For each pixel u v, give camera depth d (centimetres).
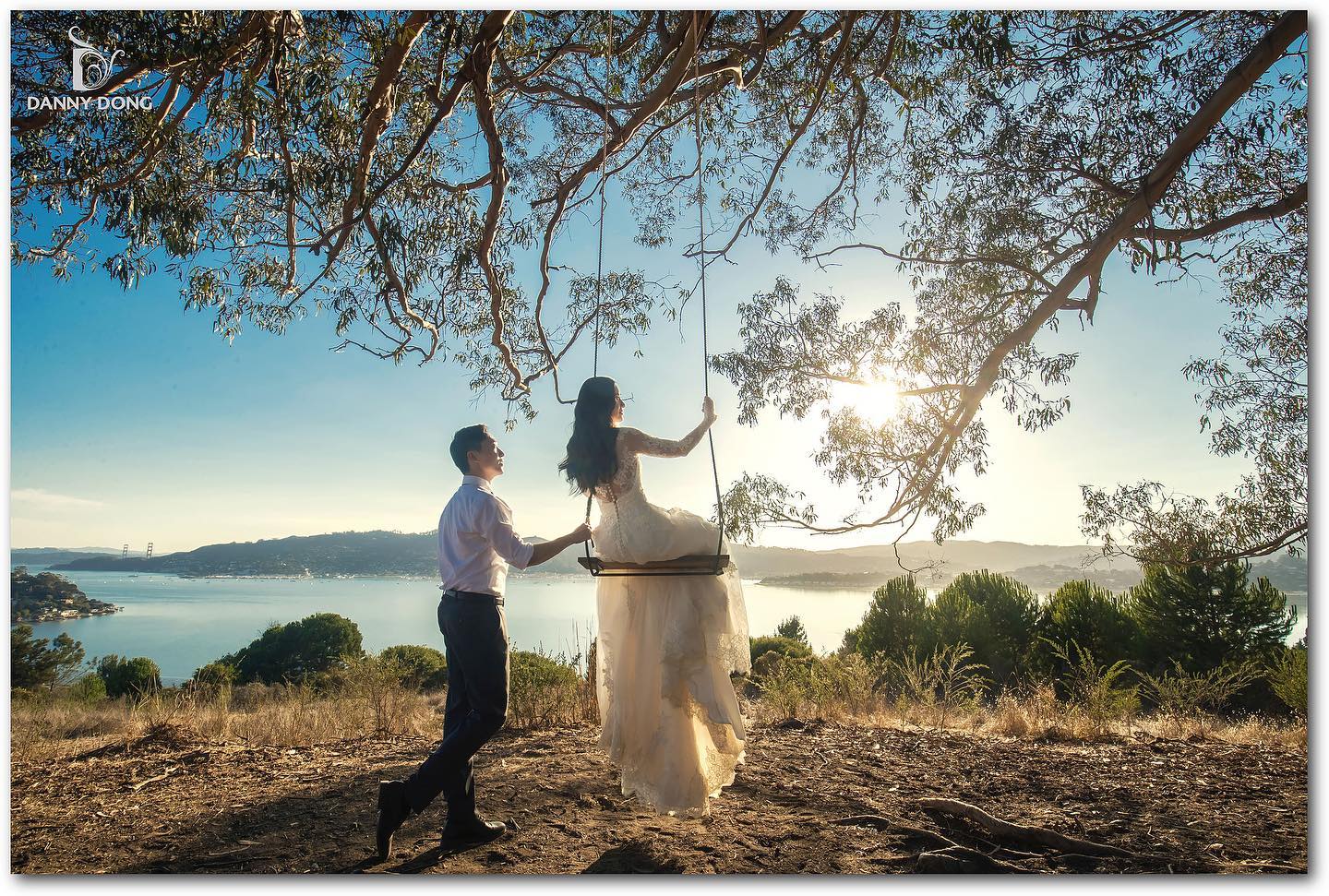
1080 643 1628
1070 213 701
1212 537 760
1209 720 788
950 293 741
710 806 419
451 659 364
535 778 475
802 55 815
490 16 546
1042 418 667
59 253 649
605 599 390
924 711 797
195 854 346
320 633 2467
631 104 733
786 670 902
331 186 518
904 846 353
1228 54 633
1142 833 375
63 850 356
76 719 850
